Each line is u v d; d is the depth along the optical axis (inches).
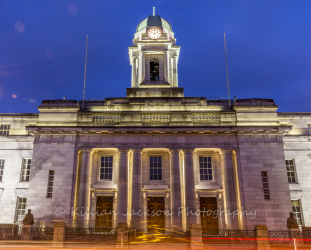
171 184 1373.0
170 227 1349.7
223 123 1453.0
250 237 1171.3
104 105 1557.6
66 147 1414.9
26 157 1530.5
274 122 1446.9
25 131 1593.3
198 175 1434.5
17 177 1501.0
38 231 1221.7
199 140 1427.2
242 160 1392.7
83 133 1434.5
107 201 1402.6
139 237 1216.2
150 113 1476.4
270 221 1305.4
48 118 1471.5
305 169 1493.6
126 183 1369.3
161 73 1812.3
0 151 1537.9
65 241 1027.9
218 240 1144.2
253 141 1418.6
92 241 1087.6
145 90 1684.3
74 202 1355.8
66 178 1371.8
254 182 1360.7
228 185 1360.7
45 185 1364.4
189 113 1469.0
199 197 1406.3
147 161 1460.4
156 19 1950.1
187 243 1071.6
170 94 1676.9
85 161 1397.6
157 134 1435.8
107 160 1470.2
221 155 1437.0
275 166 1384.1
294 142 1529.3
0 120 1611.7
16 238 1116.5
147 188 1401.3
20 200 1485.0
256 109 1473.9
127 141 1425.9
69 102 1496.1
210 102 1592.0
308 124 1578.5
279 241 1115.9
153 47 1836.9
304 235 1155.3
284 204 1328.7
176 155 1405.0
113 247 997.8
